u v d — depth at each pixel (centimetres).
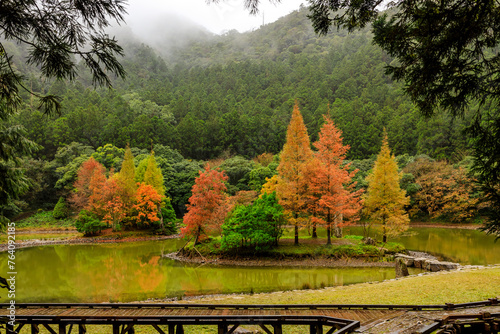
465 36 456
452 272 1446
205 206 2344
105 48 370
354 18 494
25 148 935
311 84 9044
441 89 520
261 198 2225
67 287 1470
